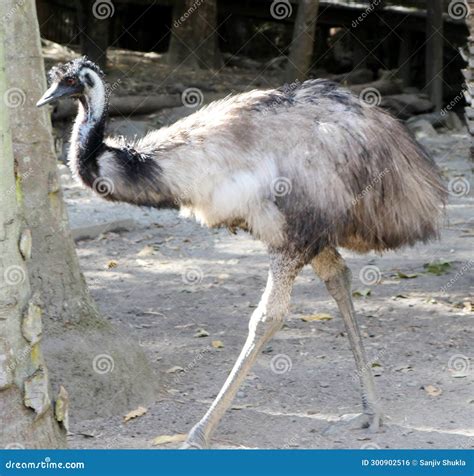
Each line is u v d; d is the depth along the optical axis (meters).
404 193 9.12
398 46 32.41
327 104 9.11
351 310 9.51
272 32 34.62
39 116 10.09
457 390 10.48
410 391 10.48
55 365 9.74
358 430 9.40
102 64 28.08
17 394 7.36
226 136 8.87
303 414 9.90
